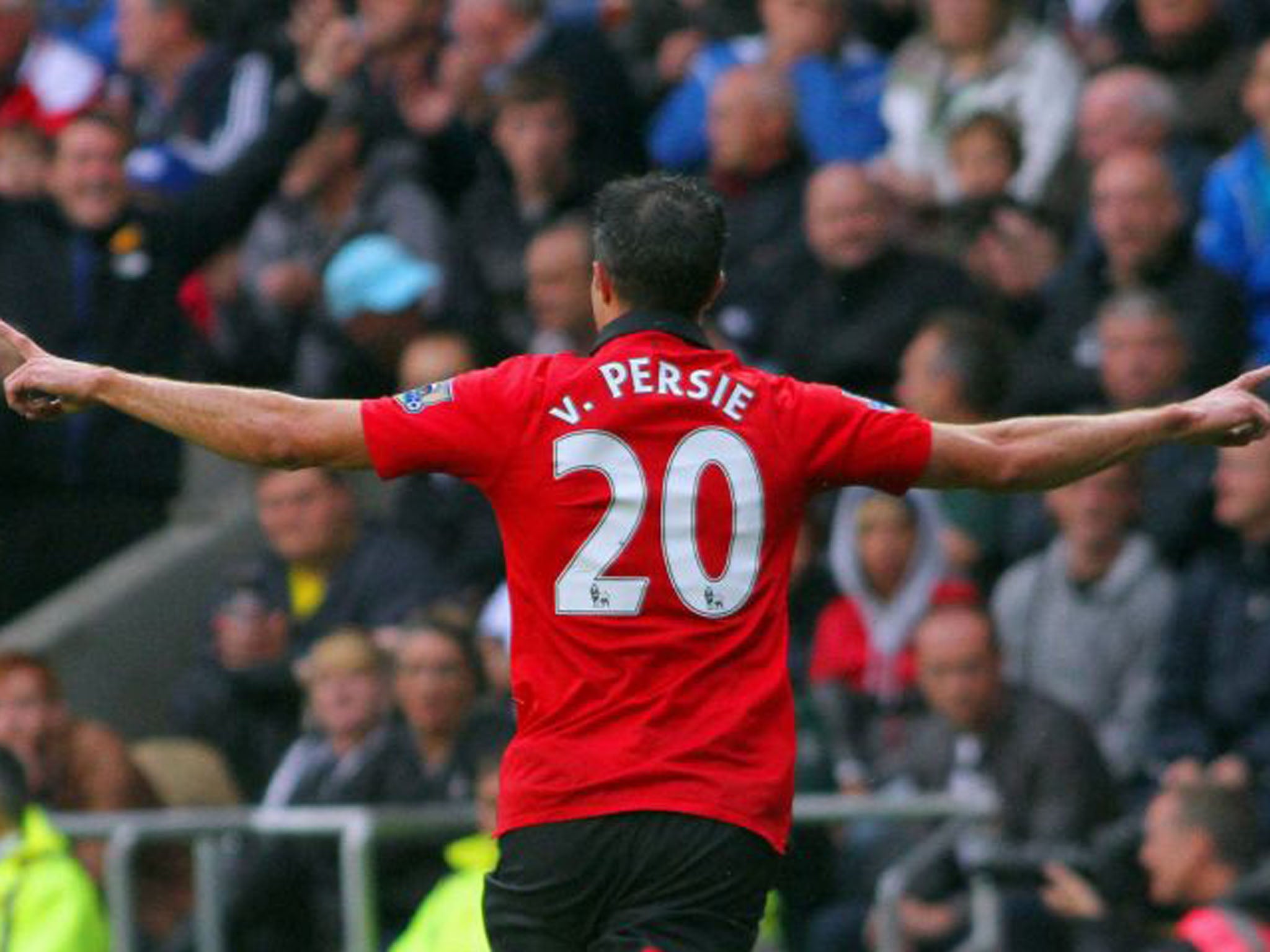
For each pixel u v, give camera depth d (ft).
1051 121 132.36
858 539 111.86
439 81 142.31
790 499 59.72
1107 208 117.39
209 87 150.41
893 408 60.75
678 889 57.57
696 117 139.85
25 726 110.52
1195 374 114.83
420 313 133.49
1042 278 127.03
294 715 122.52
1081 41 134.00
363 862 99.66
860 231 123.65
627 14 156.25
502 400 59.21
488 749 99.66
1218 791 90.94
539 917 58.44
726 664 58.59
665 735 58.03
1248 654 106.11
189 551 136.56
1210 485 109.60
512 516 59.11
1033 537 115.24
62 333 131.03
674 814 57.52
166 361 134.41
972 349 115.34
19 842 102.99
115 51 160.86
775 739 58.75
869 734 108.17
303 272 140.05
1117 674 109.60
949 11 136.77
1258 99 120.67
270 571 124.98
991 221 128.06
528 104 135.95
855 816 97.30
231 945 103.35
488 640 112.68
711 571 58.70
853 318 124.06
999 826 99.66
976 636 101.35
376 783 108.37
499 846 59.52
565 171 136.67
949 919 96.53
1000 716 101.71
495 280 135.95
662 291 60.18
